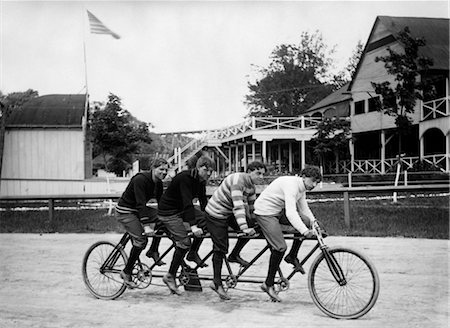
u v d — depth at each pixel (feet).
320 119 84.33
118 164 65.05
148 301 17.22
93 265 23.73
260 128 80.53
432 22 72.84
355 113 79.20
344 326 13.97
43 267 23.44
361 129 77.92
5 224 40.29
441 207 43.80
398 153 74.13
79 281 20.43
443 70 67.36
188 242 17.40
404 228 34.12
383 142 74.08
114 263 18.10
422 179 61.93
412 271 21.01
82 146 57.16
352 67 85.20
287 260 16.65
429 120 66.95
